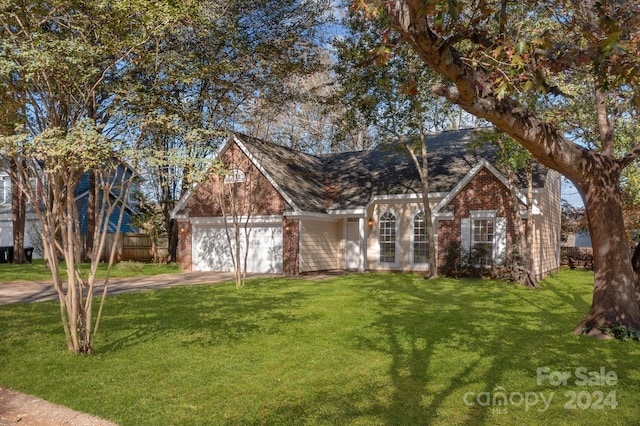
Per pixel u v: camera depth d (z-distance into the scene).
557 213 23.36
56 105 7.13
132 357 6.80
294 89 18.20
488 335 8.25
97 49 7.06
